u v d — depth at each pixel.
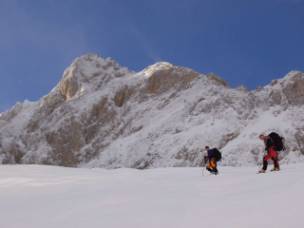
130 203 11.81
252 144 63.72
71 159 93.62
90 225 9.48
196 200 11.27
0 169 27.25
